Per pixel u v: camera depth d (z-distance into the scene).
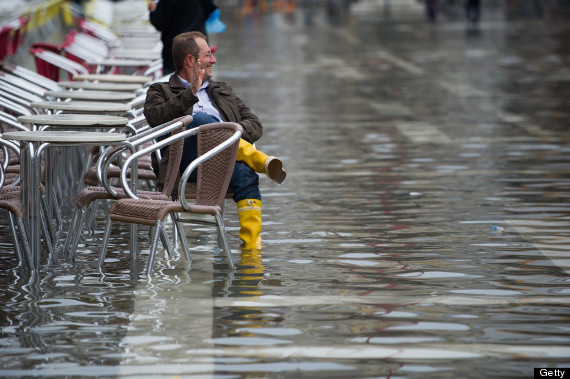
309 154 30.20
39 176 16.36
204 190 16.88
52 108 18.72
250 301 14.59
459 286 15.49
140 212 15.94
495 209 21.77
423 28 108.50
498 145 31.73
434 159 29.08
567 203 22.44
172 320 13.62
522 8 162.38
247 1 162.62
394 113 40.66
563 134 34.19
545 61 66.75
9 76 23.31
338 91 49.34
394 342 12.78
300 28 109.69
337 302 14.57
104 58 31.28
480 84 52.53
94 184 18.23
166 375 11.58
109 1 55.69
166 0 27.47
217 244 18.48
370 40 89.19
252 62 65.69
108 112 19.81
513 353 12.41
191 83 17.44
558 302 14.64
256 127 18.34
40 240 17.06
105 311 14.01
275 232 19.53
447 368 11.87
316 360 12.09
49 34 43.72
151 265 15.95
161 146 16.47
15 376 11.52
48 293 14.92
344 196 23.47
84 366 11.84
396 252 17.80
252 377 11.52
